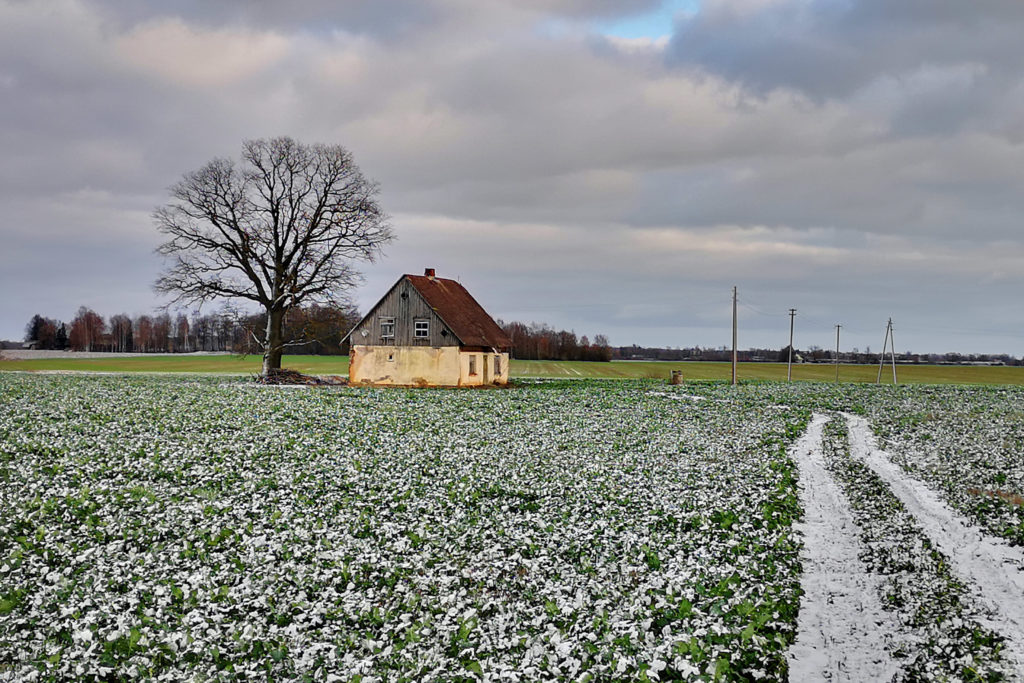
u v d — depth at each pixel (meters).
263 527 18.73
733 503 21.88
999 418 46.16
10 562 15.53
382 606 13.98
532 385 75.50
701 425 41.34
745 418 45.31
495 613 13.73
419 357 69.00
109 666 11.27
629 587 14.97
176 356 156.88
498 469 27.02
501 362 77.56
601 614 13.31
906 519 20.12
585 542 18.09
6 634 12.37
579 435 36.38
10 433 31.91
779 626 12.73
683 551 17.27
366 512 20.52
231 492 22.45
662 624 12.86
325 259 70.88
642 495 22.98
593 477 25.83
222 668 11.31
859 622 13.09
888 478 26.12
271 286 71.50
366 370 70.12
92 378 73.06
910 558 16.58
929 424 42.91
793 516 20.66
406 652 11.92
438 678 10.98
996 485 24.98
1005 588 14.59
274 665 11.45
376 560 16.47
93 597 13.85
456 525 19.47
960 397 63.28
